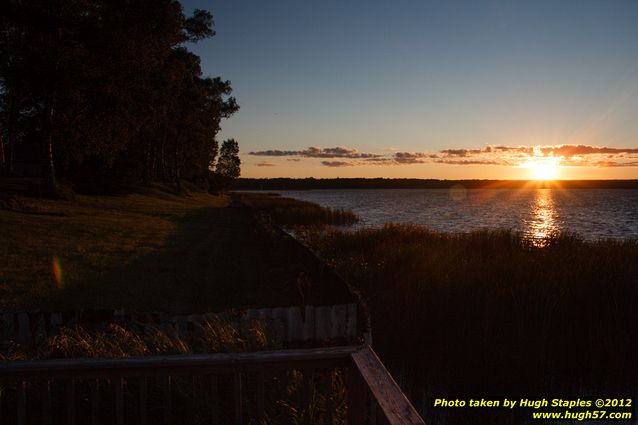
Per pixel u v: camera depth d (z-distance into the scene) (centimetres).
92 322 682
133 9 2527
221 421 426
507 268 1153
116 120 2711
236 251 1809
